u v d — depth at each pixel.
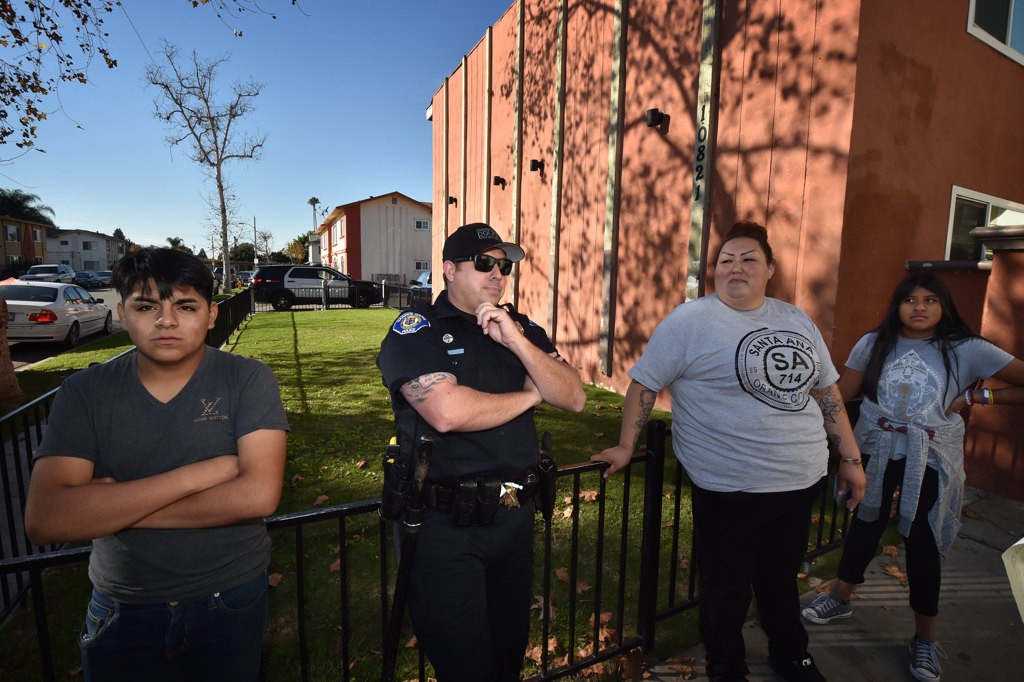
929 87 4.87
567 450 5.12
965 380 2.29
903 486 2.31
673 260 6.31
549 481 1.80
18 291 11.27
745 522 2.01
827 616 2.71
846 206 4.44
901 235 4.86
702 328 2.04
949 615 2.81
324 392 7.40
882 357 2.42
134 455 1.33
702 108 5.67
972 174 5.46
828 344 4.59
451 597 1.61
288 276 22.14
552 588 3.04
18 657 2.53
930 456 2.28
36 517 1.22
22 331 10.67
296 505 4.02
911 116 4.77
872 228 4.63
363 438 5.47
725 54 5.45
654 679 2.38
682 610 2.73
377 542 3.49
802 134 4.72
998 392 2.24
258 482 1.35
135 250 1.31
